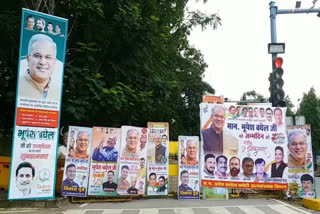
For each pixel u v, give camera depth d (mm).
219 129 10578
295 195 10219
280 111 10766
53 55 8625
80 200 9281
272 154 10516
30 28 8383
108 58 11938
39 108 8352
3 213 7609
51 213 7695
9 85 11398
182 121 31875
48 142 8422
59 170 9680
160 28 13695
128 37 11055
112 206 8734
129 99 11148
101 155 9570
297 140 10664
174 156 10836
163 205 8930
